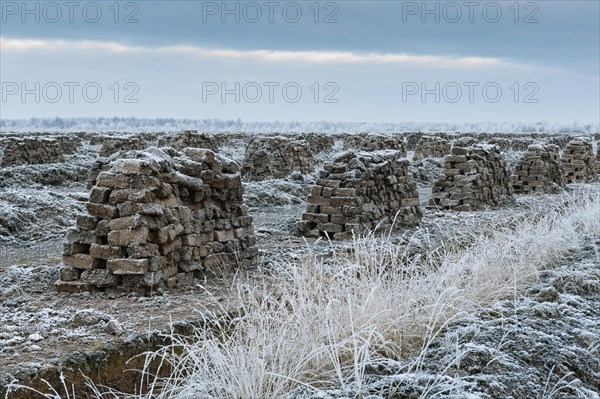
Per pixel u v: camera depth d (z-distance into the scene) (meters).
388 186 16.02
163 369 6.95
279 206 21.75
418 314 7.18
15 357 6.76
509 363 6.01
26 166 26.83
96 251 9.37
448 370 5.84
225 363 5.61
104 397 6.45
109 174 9.48
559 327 7.21
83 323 7.83
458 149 20.45
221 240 10.91
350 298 6.94
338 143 49.25
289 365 5.90
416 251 11.48
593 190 26.83
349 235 14.50
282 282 8.47
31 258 12.55
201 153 10.97
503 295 8.52
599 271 9.68
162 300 8.89
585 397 5.58
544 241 11.05
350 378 5.81
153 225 9.41
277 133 55.72
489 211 19.92
